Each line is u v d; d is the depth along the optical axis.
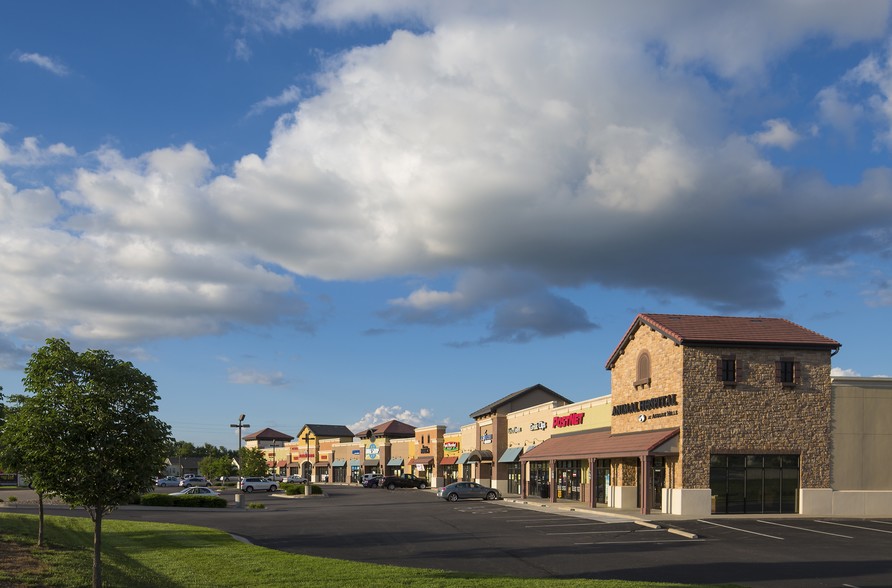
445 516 38.44
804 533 29.33
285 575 18.97
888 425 38.31
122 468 15.56
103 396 15.50
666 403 38.44
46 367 15.68
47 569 17.92
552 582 17.81
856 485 37.59
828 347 38.25
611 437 44.06
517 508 45.12
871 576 19.81
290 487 73.25
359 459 110.25
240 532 30.38
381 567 20.14
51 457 15.25
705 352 37.44
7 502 46.16
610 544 26.25
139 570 19.89
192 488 67.69
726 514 36.44
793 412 37.69
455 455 82.81
